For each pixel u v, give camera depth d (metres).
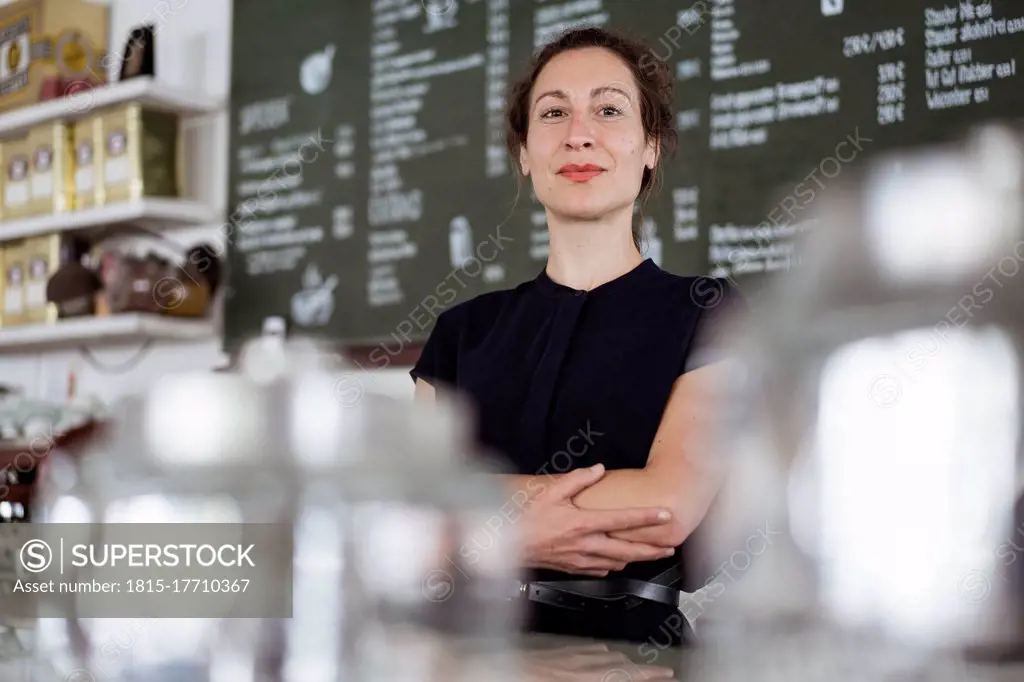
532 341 1.28
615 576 1.14
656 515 1.10
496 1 2.49
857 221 1.96
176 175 2.95
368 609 0.78
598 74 1.27
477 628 0.86
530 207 2.41
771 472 1.77
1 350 3.36
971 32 1.88
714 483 1.18
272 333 2.62
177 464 0.93
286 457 0.93
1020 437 1.76
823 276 1.97
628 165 1.27
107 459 0.98
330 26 2.77
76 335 2.88
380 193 2.65
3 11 3.17
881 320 1.90
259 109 2.89
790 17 2.07
